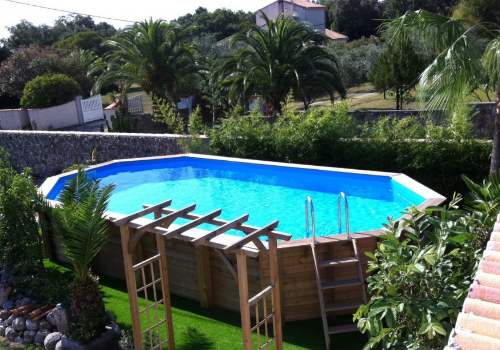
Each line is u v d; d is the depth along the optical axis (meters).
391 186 10.28
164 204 5.87
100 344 5.88
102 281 8.13
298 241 6.46
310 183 11.66
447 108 7.71
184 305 7.16
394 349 4.51
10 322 6.53
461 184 10.52
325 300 6.57
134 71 21.50
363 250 6.54
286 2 51.03
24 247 7.23
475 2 22.06
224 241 4.73
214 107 23.44
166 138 14.95
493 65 7.27
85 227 5.61
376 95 29.45
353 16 56.00
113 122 19.77
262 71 19.50
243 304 4.71
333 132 11.98
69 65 32.22
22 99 25.83
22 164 18.06
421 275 4.43
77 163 16.67
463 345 2.18
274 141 12.80
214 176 13.24
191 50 24.16
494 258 2.70
